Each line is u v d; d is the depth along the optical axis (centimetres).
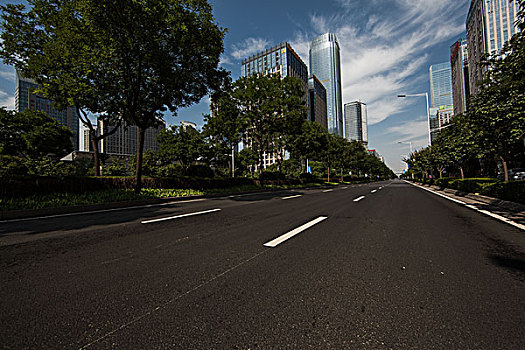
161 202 1148
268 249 368
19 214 709
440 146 2266
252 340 165
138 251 361
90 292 234
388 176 15188
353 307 206
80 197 948
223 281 257
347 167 5553
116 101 1414
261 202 1066
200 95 1461
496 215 687
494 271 283
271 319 189
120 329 178
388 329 176
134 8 1010
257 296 225
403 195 1456
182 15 1143
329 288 241
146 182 1370
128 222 595
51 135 2488
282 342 163
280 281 257
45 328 179
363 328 177
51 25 1230
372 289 239
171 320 189
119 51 1124
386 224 562
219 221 599
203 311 201
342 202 1053
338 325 181
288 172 4066
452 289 238
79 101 1280
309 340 165
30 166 1255
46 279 264
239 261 317
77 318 192
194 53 1276
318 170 5819
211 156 2761
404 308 204
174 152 2583
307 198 1255
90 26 1039
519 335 167
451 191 1641
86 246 389
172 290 238
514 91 815
